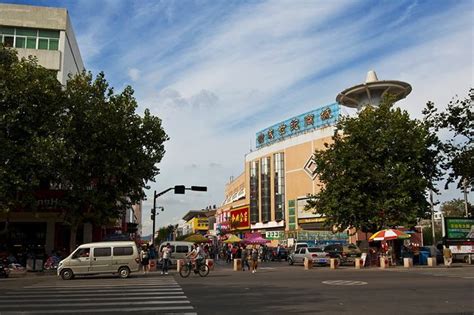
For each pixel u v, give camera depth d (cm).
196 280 2145
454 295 1433
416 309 1142
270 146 7912
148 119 3250
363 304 1241
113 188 3133
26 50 3597
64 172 2891
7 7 3659
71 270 2345
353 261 3809
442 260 3616
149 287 1783
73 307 1200
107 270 2364
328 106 6956
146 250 3312
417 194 3506
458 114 3553
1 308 1188
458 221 3647
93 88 3094
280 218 7438
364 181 3394
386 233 3170
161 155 3288
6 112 2688
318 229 6525
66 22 3769
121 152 3066
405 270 2827
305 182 7006
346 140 3631
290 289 1662
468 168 3484
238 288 1712
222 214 10575
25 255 3228
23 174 2744
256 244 5103
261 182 8012
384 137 3434
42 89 2783
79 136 3022
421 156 3462
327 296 1431
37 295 1505
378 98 5791
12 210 3375
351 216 3488
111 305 1237
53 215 3453
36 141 2706
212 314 1074
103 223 3161
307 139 7100
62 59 3678
